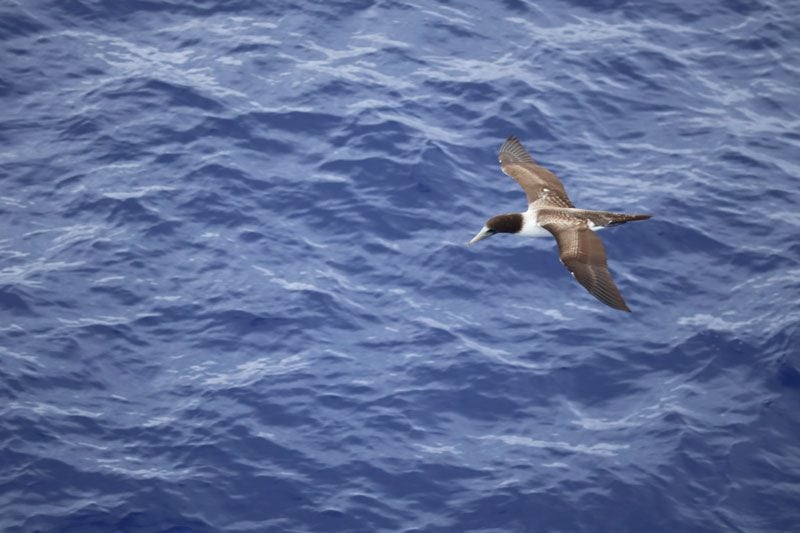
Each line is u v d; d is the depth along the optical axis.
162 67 54.03
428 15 57.56
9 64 53.78
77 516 35.75
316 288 44.00
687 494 37.69
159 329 42.34
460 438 39.06
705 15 59.53
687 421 39.97
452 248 45.91
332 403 39.81
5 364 40.31
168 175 48.69
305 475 37.47
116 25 56.34
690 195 49.31
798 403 40.97
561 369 41.69
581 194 48.75
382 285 44.41
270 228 46.50
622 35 57.75
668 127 53.03
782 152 52.19
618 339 43.03
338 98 52.53
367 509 36.47
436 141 50.59
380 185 48.44
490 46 56.31
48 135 50.50
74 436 38.28
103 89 52.81
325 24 56.75
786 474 38.50
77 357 41.03
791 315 44.12
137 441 38.34
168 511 36.16
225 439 38.44
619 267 46.22
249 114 51.53
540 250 46.12
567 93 53.94
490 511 36.59
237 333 42.25
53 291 43.41
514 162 30.17
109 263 44.72
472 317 43.41
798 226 48.41
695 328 43.69
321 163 49.41
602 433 39.53
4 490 36.28
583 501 37.12
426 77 54.06
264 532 35.72
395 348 41.97
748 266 46.50
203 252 45.38
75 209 47.12
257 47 55.16
